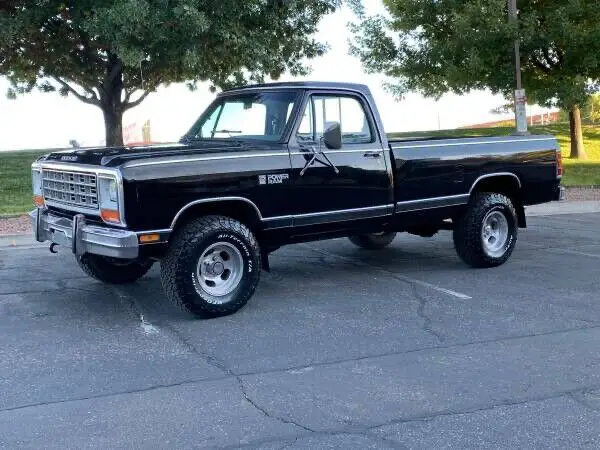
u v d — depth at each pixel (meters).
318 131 7.00
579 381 4.83
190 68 16.31
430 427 4.12
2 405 4.48
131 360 5.30
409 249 10.08
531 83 18.89
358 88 7.36
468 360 5.27
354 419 4.24
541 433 4.04
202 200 6.18
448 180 8.01
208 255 6.35
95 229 6.05
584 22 17.34
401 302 7.00
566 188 16.83
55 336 5.91
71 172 6.33
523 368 5.09
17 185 16.17
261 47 16.05
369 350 5.51
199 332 6.00
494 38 16.61
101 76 19.30
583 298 7.11
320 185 6.95
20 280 7.96
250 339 5.80
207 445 3.91
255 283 6.59
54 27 17.33
